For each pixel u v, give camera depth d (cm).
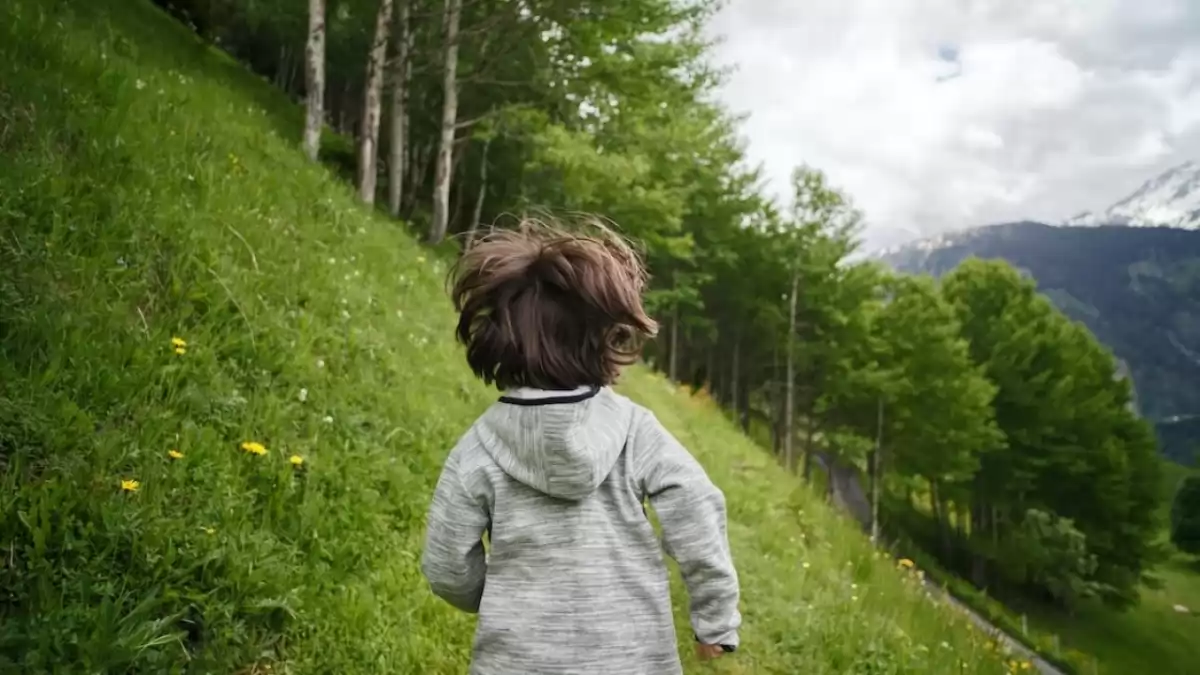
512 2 1377
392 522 415
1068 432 3922
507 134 1614
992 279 4288
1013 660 727
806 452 3581
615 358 194
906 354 3256
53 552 280
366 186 1297
